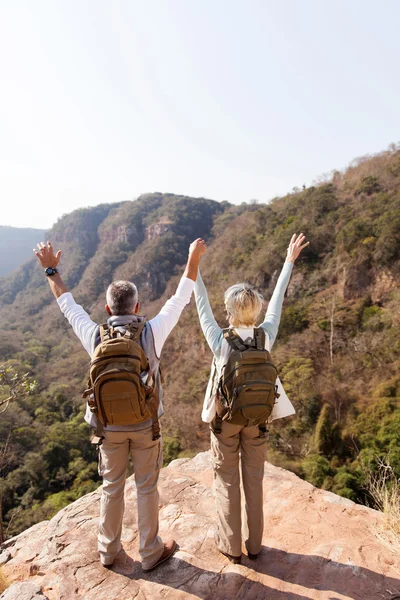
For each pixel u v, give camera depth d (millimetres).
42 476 28531
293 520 2398
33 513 23031
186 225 105000
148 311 68750
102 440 1821
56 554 2203
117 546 1996
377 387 23312
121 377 1609
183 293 1970
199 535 2266
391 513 2307
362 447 18031
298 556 2074
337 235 38812
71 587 1888
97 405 1650
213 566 2004
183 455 23656
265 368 1798
